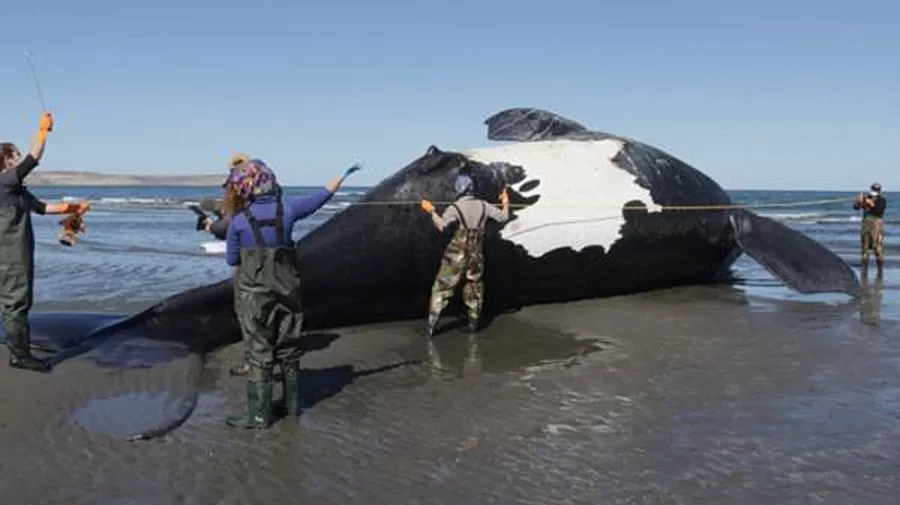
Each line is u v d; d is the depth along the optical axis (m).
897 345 7.93
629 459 5.09
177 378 6.50
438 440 5.42
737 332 8.49
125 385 6.30
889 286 11.84
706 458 5.10
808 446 5.29
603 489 4.66
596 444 5.36
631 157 10.38
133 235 22.16
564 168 9.86
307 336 8.33
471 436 5.50
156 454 5.10
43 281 12.52
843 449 5.24
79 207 6.51
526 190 9.45
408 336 8.33
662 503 4.47
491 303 9.58
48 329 7.61
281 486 4.68
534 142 10.41
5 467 4.86
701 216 10.56
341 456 5.12
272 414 5.86
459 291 8.99
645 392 6.47
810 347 7.86
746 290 11.06
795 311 9.58
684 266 10.78
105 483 4.67
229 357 7.33
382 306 8.80
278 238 5.54
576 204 9.60
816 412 5.97
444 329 8.62
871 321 9.03
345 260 8.36
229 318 7.78
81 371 6.52
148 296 11.09
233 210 5.55
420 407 6.10
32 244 6.36
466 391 6.50
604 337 8.27
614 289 10.38
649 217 10.02
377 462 5.04
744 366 7.21
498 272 9.30
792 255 10.72
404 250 8.63
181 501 4.46
